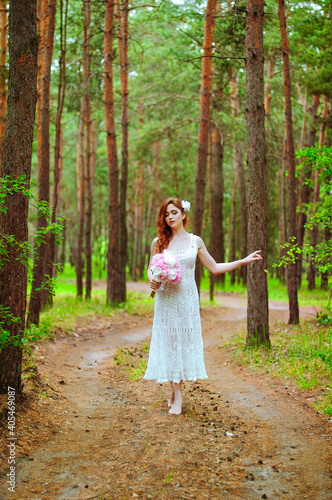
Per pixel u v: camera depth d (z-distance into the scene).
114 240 14.82
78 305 13.98
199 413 4.46
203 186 13.29
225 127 17.89
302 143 18.78
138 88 20.91
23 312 4.28
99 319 11.88
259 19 7.49
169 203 4.47
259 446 3.75
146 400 4.95
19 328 4.24
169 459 3.39
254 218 7.58
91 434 4.07
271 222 32.78
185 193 31.70
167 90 21.03
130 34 15.22
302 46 13.14
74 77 16.67
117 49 16.72
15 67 4.27
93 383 5.87
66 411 4.64
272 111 19.78
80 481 3.16
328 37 12.12
